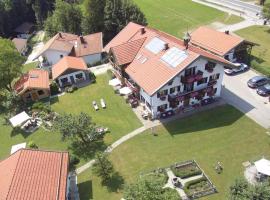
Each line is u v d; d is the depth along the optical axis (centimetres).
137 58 6162
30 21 14612
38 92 6956
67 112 6381
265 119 5556
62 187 3862
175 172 4544
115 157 5062
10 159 4141
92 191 4497
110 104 6431
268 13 9438
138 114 5988
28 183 3728
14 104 6812
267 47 8369
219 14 11131
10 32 13288
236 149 4959
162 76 5381
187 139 5247
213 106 5956
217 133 5312
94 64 8394
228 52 7131
